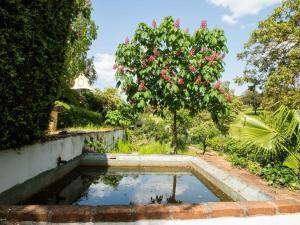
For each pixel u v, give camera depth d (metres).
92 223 2.45
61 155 6.07
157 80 7.73
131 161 7.57
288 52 19.00
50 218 2.41
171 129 11.71
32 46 3.70
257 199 3.99
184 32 7.73
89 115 14.12
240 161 6.34
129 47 7.77
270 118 5.20
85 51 13.28
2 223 2.34
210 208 2.73
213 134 10.99
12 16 3.20
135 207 2.63
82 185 5.54
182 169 7.78
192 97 8.03
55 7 4.45
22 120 3.75
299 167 4.66
